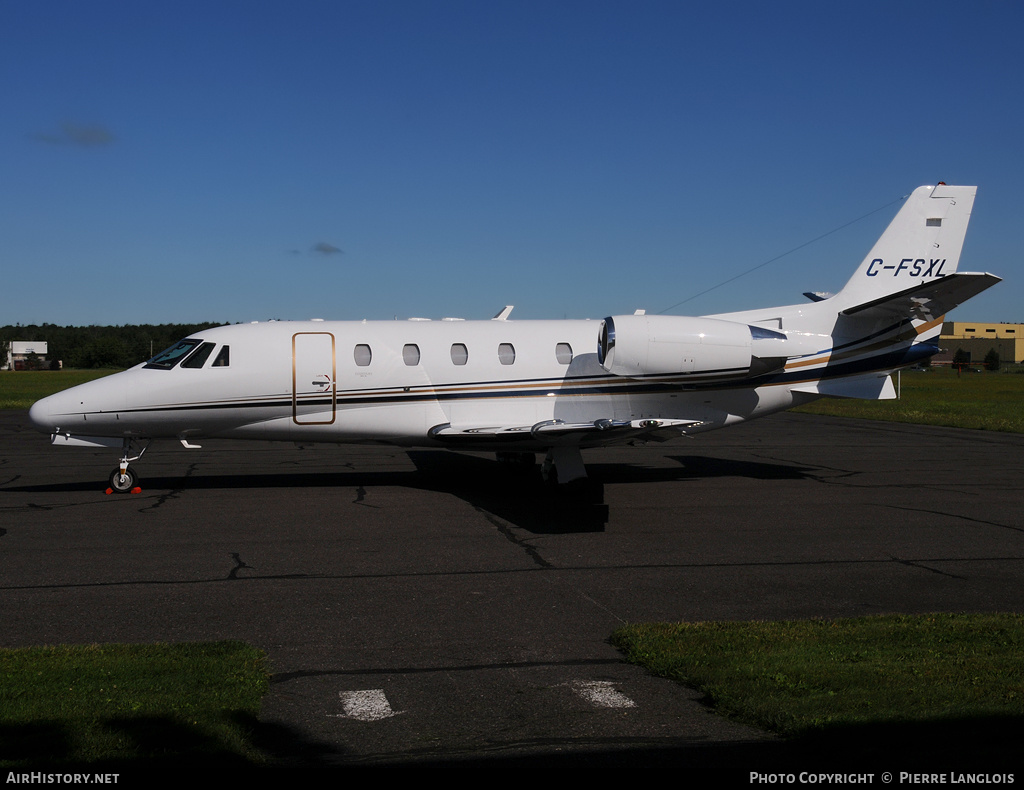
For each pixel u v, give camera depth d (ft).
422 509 40.73
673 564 29.99
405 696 18.03
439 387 46.85
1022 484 49.19
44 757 14.69
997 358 403.13
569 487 44.06
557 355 48.01
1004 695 17.19
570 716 16.97
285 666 19.85
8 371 397.19
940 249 50.72
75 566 29.37
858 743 15.25
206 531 35.42
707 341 46.62
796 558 30.91
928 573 28.81
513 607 24.71
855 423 99.66
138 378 44.91
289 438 47.65
